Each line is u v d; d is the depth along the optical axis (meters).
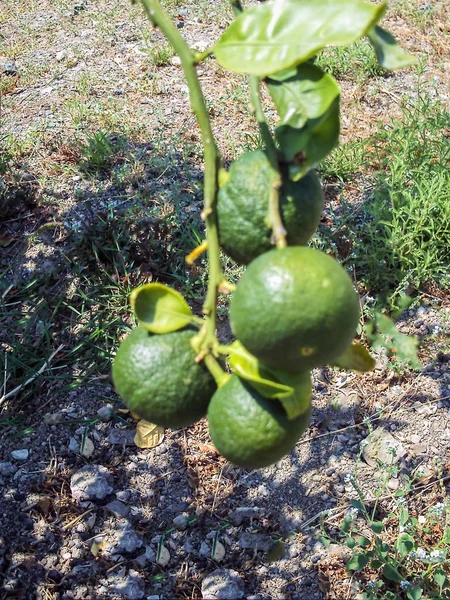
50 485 0.72
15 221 0.96
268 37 0.30
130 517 0.70
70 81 1.24
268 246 0.32
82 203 0.98
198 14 1.42
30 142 1.08
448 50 1.32
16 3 1.51
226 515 0.70
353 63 1.27
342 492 0.71
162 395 0.33
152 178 1.02
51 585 0.65
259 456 0.31
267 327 0.28
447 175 0.95
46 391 0.80
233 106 1.16
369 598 0.63
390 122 1.13
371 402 0.78
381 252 0.86
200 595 0.65
